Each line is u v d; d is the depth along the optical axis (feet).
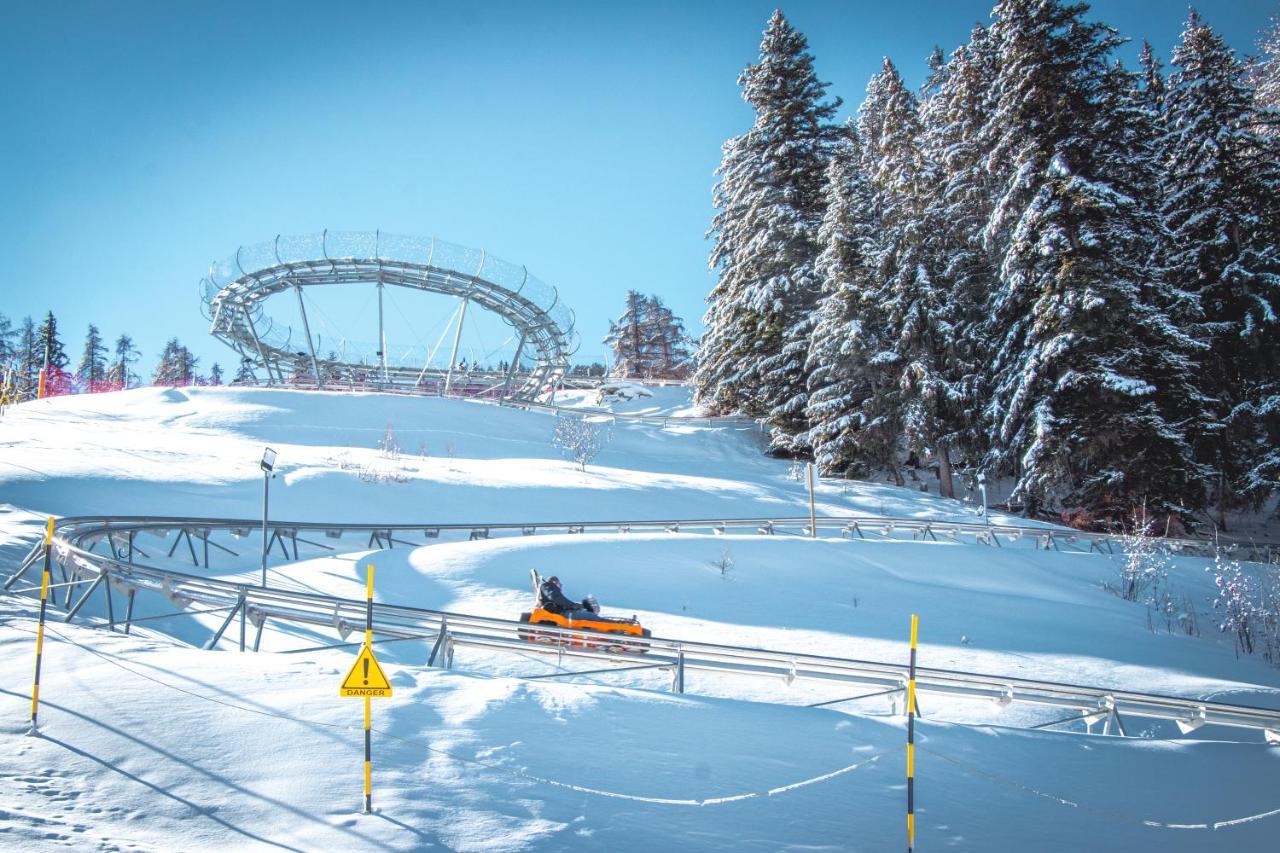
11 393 163.84
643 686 47.78
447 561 71.31
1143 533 98.12
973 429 138.21
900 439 147.33
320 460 117.19
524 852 21.02
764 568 80.07
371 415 154.92
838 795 28.81
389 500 102.68
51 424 126.11
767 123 174.60
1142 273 122.01
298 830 21.12
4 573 51.47
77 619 44.52
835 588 77.30
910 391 137.39
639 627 53.36
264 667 34.76
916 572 86.33
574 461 140.77
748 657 43.73
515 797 24.63
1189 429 123.03
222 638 48.16
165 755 24.95
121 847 18.99
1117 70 128.47
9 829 19.08
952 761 33.83
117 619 49.49
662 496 121.39
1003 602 78.33
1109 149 126.31
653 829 23.81
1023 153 123.95
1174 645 71.56
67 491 83.56
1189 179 135.95
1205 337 129.49
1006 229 135.54
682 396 232.32
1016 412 122.21
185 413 143.33
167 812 21.43
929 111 188.65
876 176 171.42
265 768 24.77
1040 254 122.21
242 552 76.43
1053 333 121.80
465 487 111.65
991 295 142.31
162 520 68.69
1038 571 91.56
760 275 166.91
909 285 138.92
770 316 162.91
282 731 27.61
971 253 148.15
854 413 142.00
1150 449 118.52
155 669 32.89
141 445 112.88
